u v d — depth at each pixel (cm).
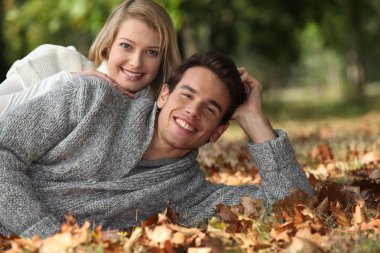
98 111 342
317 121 2000
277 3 2259
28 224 330
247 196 380
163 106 358
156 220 348
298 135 1069
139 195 353
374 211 388
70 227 310
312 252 290
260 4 2242
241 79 374
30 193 334
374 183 460
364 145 738
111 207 349
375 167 562
